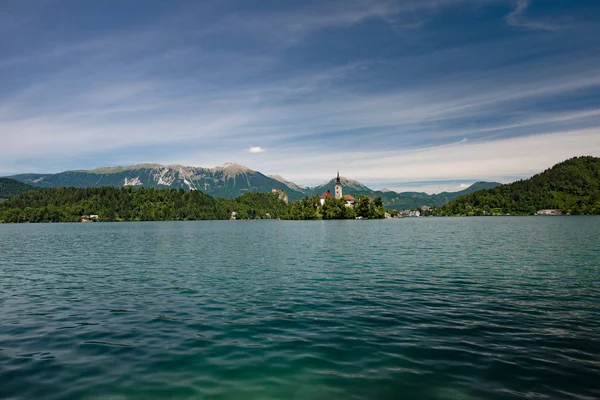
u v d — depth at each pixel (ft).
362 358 37.70
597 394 29.76
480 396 29.50
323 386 31.55
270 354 39.09
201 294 69.67
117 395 30.37
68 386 32.12
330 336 44.73
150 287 77.20
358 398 29.37
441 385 31.50
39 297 68.80
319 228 365.40
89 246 187.01
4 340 44.62
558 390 30.45
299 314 54.85
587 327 47.50
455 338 43.70
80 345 42.60
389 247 157.48
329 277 86.33
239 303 62.13
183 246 180.96
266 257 128.26
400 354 38.68
